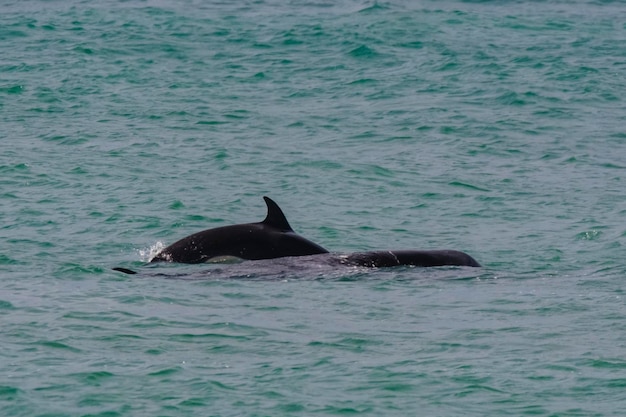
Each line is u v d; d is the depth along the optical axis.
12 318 67.94
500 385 56.69
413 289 79.06
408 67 197.75
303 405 53.75
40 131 145.50
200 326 67.62
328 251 88.38
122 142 139.62
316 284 80.19
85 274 82.06
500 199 115.44
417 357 61.62
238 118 157.00
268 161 130.88
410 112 161.75
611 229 103.19
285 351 62.66
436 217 108.25
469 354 62.31
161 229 100.81
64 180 118.69
